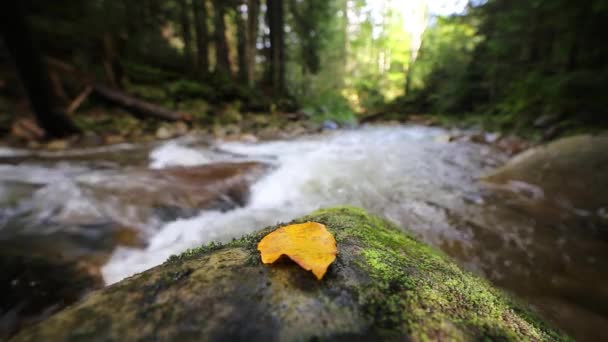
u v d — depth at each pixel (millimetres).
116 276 2014
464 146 8109
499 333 682
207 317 614
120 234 2471
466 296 836
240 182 3748
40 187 3371
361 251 962
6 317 1648
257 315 623
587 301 1788
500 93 15883
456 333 639
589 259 2238
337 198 3678
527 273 2084
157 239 2477
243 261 837
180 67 16125
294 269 793
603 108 7270
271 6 17609
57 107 7086
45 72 6590
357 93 30047
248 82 17578
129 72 12625
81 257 2176
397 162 5957
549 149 4164
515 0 10156
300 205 3396
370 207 3371
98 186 3346
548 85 8422
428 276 897
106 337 557
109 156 5891
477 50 19188
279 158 6164
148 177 3678
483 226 2850
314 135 10992
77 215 2684
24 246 2252
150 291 698
